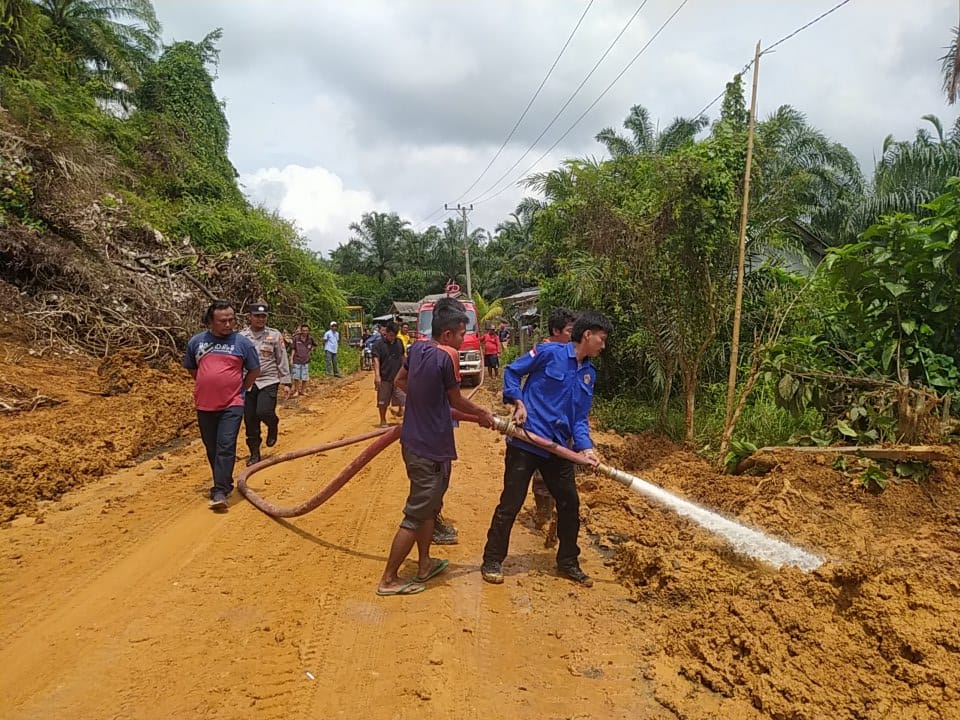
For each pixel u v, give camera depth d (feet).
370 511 19.66
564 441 15.03
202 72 102.99
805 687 10.00
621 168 33.71
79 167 52.06
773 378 23.67
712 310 26.37
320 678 10.77
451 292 83.05
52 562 15.28
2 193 42.24
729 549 15.61
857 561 13.47
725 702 10.16
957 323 22.57
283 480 22.89
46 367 36.01
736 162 26.27
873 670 10.28
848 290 23.27
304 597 13.73
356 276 221.87
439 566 14.98
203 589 13.97
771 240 29.14
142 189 70.33
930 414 19.60
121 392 36.06
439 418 13.84
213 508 19.19
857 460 19.61
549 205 41.37
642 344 35.32
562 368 14.85
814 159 66.23
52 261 42.11
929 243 21.11
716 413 30.66
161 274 52.01
